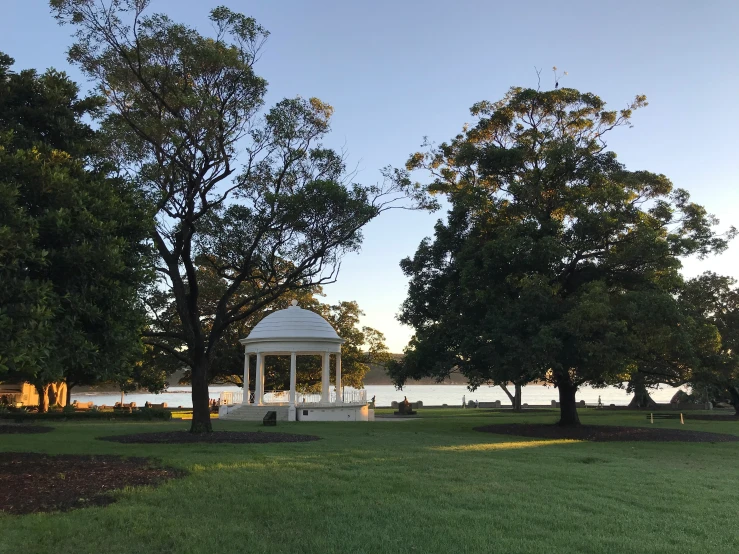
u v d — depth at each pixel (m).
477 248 25.92
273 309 46.16
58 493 9.11
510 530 7.84
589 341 21.89
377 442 18.67
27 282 8.90
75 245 10.21
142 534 7.22
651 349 23.42
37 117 12.17
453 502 9.30
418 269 28.84
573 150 25.25
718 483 12.06
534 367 21.94
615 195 23.91
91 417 32.31
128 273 11.76
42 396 36.72
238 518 8.09
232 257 21.00
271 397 43.81
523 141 27.42
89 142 13.00
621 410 48.59
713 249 26.48
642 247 23.23
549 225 24.38
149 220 12.42
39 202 10.31
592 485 11.19
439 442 19.27
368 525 7.85
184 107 17.83
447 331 26.02
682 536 7.77
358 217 18.88
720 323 37.47
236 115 18.94
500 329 22.83
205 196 19.17
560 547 7.12
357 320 49.00
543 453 16.72
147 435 19.58
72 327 10.05
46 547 6.64
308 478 10.88
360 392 36.88
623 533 7.88
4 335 8.32
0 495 8.88
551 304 22.80
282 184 20.28
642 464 15.17
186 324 20.08
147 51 17.58
